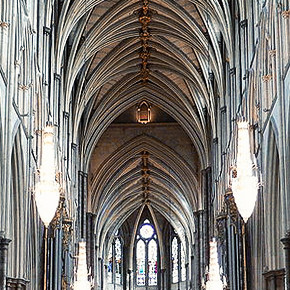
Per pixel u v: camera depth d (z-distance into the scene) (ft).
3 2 89.71
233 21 135.44
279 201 100.89
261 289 109.40
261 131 106.83
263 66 105.50
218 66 151.64
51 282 121.19
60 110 144.36
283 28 90.38
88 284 118.83
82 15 144.97
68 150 159.22
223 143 150.30
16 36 94.89
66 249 136.87
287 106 88.43
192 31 157.69
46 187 81.46
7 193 87.40
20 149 97.09
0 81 85.20
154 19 162.50
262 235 107.45
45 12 126.31
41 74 118.93
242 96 125.90
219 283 116.88
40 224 116.26
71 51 151.84
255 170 91.30
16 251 99.96
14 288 97.71
